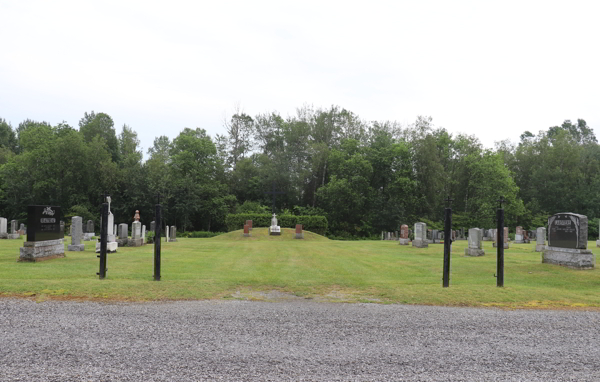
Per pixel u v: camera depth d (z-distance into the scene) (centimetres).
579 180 6078
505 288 1167
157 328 753
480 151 5747
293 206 6022
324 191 5559
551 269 1541
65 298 973
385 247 2833
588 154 6875
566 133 6606
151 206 5284
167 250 2281
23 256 1544
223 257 1981
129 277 1266
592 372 588
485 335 751
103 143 5616
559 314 919
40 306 899
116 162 6238
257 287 1176
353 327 785
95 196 5525
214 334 724
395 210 5256
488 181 5400
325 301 1020
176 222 5606
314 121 6500
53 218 1684
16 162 5500
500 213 1212
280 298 1047
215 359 605
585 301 1046
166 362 591
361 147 5909
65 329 739
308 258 2002
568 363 621
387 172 5691
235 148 6956
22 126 8519
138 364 581
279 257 2031
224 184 5956
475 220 5262
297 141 6159
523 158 6662
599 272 1473
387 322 826
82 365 575
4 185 5250
